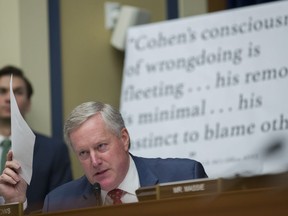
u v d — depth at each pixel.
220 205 1.84
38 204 3.73
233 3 7.36
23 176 3.50
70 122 3.46
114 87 7.59
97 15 7.55
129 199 3.48
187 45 6.79
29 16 7.11
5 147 5.67
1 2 7.08
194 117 6.59
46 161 5.54
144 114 6.76
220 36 6.69
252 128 6.38
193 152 6.50
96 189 3.41
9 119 6.02
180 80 6.73
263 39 6.55
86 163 3.46
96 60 7.52
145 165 3.61
